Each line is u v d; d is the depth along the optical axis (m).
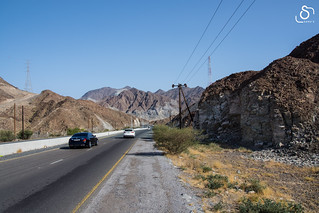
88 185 8.45
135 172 10.98
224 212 5.95
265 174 13.71
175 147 18.66
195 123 50.41
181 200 6.81
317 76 28.34
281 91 27.28
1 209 5.95
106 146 25.78
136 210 5.93
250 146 26.56
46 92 127.88
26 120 100.12
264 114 26.77
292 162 17.70
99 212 5.75
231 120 37.94
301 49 41.16
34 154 18.73
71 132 62.53
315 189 10.44
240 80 43.12
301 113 23.42
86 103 153.50
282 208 6.39
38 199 6.77
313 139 20.80
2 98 140.00
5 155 18.36
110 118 157.88
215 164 15.20
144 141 34.09
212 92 44.56
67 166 12.66
